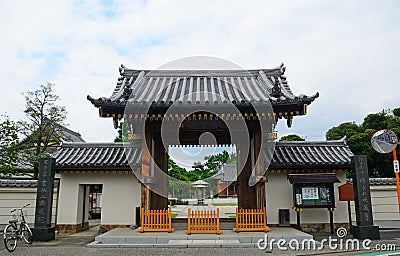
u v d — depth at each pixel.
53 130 27.22
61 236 13.30
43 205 11.95
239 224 11.48
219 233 10.91
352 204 14.38
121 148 15.91
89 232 14.76
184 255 8.76
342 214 14.20
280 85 14.05
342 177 14.52
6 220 14.68
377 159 25.41
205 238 10.49
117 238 10.45
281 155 14.77
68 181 14.73
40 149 27.06
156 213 11.61
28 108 26.52
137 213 13.74
